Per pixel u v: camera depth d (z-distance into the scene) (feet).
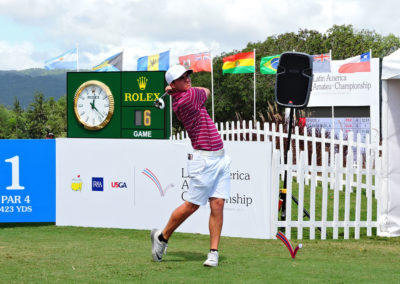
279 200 26.50
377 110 65.16
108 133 41.01
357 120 71.26
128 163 26.63
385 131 25.46
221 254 19.30
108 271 15.53
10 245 21.33
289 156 24.38
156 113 40.01
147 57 60.18
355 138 70.79
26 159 27.37
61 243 22.06
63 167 27.37
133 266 16.30
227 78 156.56
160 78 39.81
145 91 40.06
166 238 17.04
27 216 27.45
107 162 26.89
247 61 64.69
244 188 24.76
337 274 15.43
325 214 24.88
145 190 26.43
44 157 27.43
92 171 27.09
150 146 26.27
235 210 24.93
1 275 15.06
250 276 14.92
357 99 63.77
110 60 56.70
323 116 74.54
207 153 16.38
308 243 23.41
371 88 63.93
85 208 27.25
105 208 26.99
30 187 27.43
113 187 26.86
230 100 156.35
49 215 27.55
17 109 306.76
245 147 24.66
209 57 66.69
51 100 310.65
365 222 25.52
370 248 22.04
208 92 16.72
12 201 27.37
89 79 41.19
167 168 26.04
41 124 265.95
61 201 27.50
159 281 14.24
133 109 40.40
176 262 17.08
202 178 16.35
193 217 25.62
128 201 26.68
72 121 41.68
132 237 24.17
